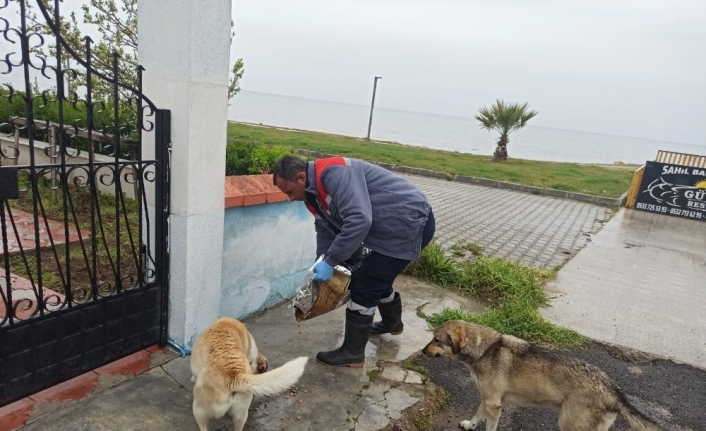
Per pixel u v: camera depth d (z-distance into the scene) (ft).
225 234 13.79
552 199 52.31
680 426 12.75
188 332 12.46
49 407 10.04
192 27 10.43
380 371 13.34
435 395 12.53
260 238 15.10
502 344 11.50
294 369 8.63
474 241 30.58
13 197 9.12
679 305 21.79
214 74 11.27
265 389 8.66
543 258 28.07
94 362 11.18
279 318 15.78
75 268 16.62
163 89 11.23
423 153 86.79
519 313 17.47
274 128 115.03
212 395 9.16
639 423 9.89
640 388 14.38
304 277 17.63
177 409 10.57
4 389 9.59
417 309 17.95
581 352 16.25
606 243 33.42
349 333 13.07
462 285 20.51
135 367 11.77
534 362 11.02
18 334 9.59
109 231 20.51
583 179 68.18
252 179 14.80
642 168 49.14
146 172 11.44
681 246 34.55
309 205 12.39
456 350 11.81
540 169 77.97
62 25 25.23
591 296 21.89
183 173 11.35
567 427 10.59
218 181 12.14
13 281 14.93
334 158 12.05
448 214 38.42
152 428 9.89
